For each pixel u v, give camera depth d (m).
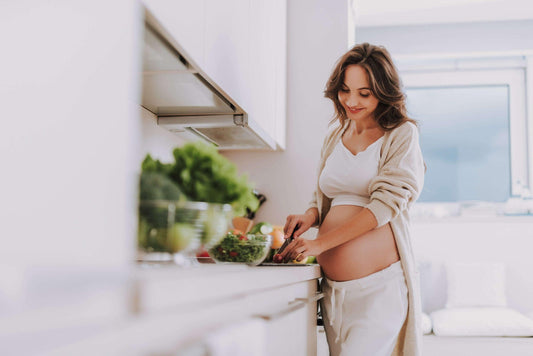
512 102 4.03
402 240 1.70
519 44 3.88
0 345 0.34
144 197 0.91
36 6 0.57
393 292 1.66
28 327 0.38
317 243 1.60
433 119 4.15
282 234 1.93
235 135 2.21
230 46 1.70
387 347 1.64
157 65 1.40
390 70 1.73
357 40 4.08
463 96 4.12
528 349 2.83
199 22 1.38
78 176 0.60
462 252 3.69
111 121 0.68
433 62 4.14
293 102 2.81
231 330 0.68
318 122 2.78
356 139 1.83
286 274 1.21
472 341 2.88
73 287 0.46
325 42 2.83
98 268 0.52
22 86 0.55
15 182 0.53
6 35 0.54
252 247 1.30
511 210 3.77
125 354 0.46
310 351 1.59
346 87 1.76
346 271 1.68
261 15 2.18
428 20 3.96
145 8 1.03
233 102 1.78
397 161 1.70
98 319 0.46
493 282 3.51
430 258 3.72
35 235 0.53
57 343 0.38
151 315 0.52
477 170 4.09
